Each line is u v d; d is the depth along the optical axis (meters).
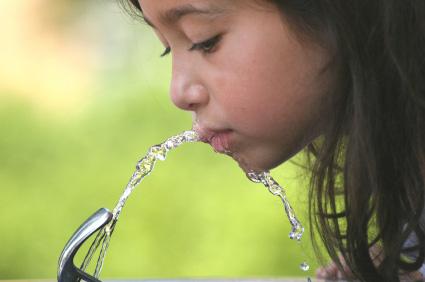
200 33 3.22
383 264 3.41
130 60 12.02
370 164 3.32
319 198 3.56
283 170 6.12
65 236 8.75
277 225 8.36
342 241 3.71
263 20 3.22
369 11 3.32
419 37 3.35
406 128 3.35
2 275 8.62
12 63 12.38
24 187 9.08
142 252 8.31
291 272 8.17
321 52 3.29
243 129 3.30
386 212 3.37
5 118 10.01
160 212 8.57
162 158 3.40
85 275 3.03
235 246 8.33
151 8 3.27
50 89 11.73
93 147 9.63
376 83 3.33
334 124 3.37
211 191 8.68
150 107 10.29
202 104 3.31
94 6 13.03
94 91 11.53
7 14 12.94
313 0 3.26
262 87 3.25
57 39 12.90
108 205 8.90
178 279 3.65
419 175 3.36
